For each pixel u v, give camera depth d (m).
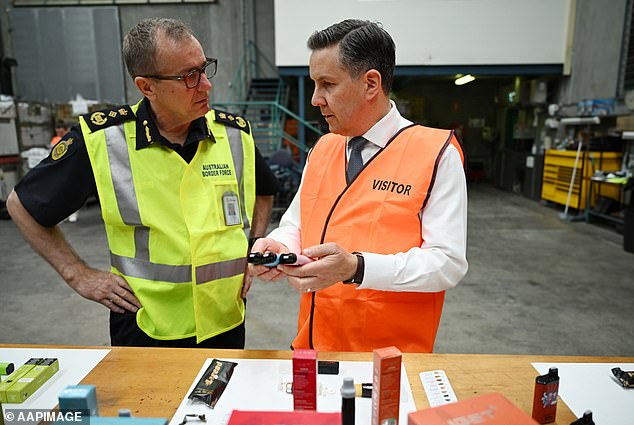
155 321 1.09
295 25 6.51
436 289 0.92
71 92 8.54
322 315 1.01
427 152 0.95
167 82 0.97
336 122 0.95
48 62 8.45
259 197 1.39
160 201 1.08
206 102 1.05
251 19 8.39
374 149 1.01
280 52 6.57
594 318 2.86
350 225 0.97
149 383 0.81
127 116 1.09
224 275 1.16
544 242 4.66
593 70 6.18
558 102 7.01
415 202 0.94
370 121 0.97
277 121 6.78
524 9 6.46
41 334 2.68
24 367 0.83
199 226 1.10
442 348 2.50
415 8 6.48
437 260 0.89
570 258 4.11
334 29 0.88
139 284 1.09
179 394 0.78
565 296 3.22
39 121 6.81
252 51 8.53
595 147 5.54
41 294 3.30
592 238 4.80
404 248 0.94
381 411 0.65
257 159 1.32
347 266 0.84
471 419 0.57
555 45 6.58
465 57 6.62
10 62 7.98
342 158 1.05
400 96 10.15
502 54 6.62
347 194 0.99
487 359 0.90
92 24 8.29
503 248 4.45
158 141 1.07
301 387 0.69
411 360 0.89
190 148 1.13
